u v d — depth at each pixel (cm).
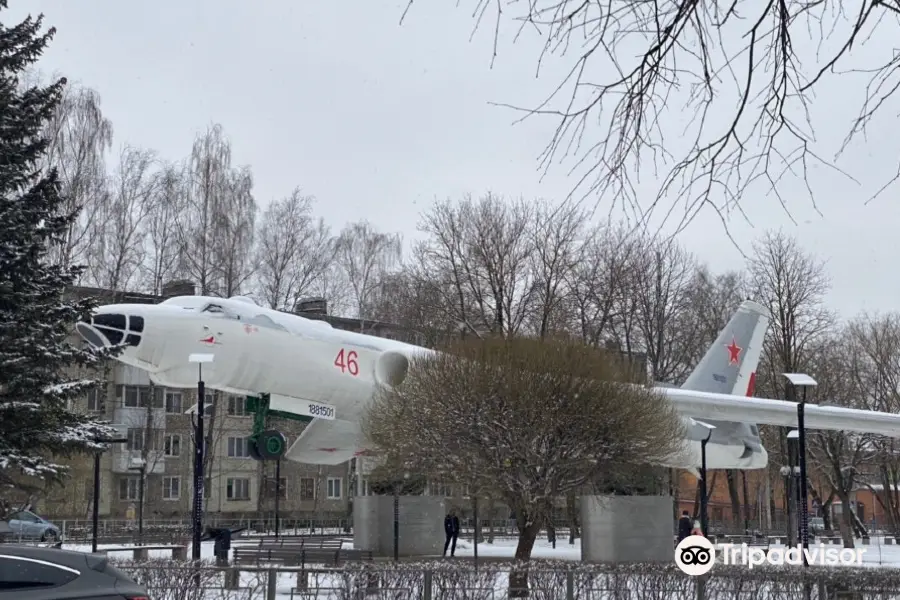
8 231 1709
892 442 4084
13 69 1828
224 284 3706
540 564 1212
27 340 1681
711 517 6206
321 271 4059
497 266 3394
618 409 1794
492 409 1777
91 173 3381
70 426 1808
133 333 1744
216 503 4697
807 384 1856
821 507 4800
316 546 2267
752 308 2995
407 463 1869
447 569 1162
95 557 712
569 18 410
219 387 1872
